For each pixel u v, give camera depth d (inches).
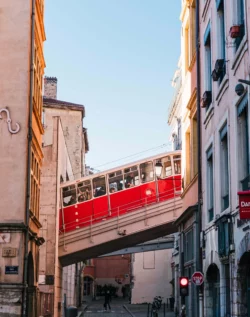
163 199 1280.8
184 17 992.2
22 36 909.8
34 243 975.0
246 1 527.5
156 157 1300.4
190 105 900.6
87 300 3218.5
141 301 2615.7
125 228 1293.1
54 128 1327.5
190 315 869.8
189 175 959.0
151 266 2613.2
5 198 861.8
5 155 874.8
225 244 598.9
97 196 1323.8
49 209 1280.8
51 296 1231.5
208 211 741.3
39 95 1056.2
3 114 885.8
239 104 557.6
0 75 897.5
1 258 831.7
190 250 909.2
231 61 591.8
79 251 1320.1
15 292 820.0
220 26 677.9
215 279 726.5
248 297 542.3
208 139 738.8
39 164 1080.2
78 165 2027.6
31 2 929.5
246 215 439.8
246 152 550.3
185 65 989.2
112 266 3609.7
